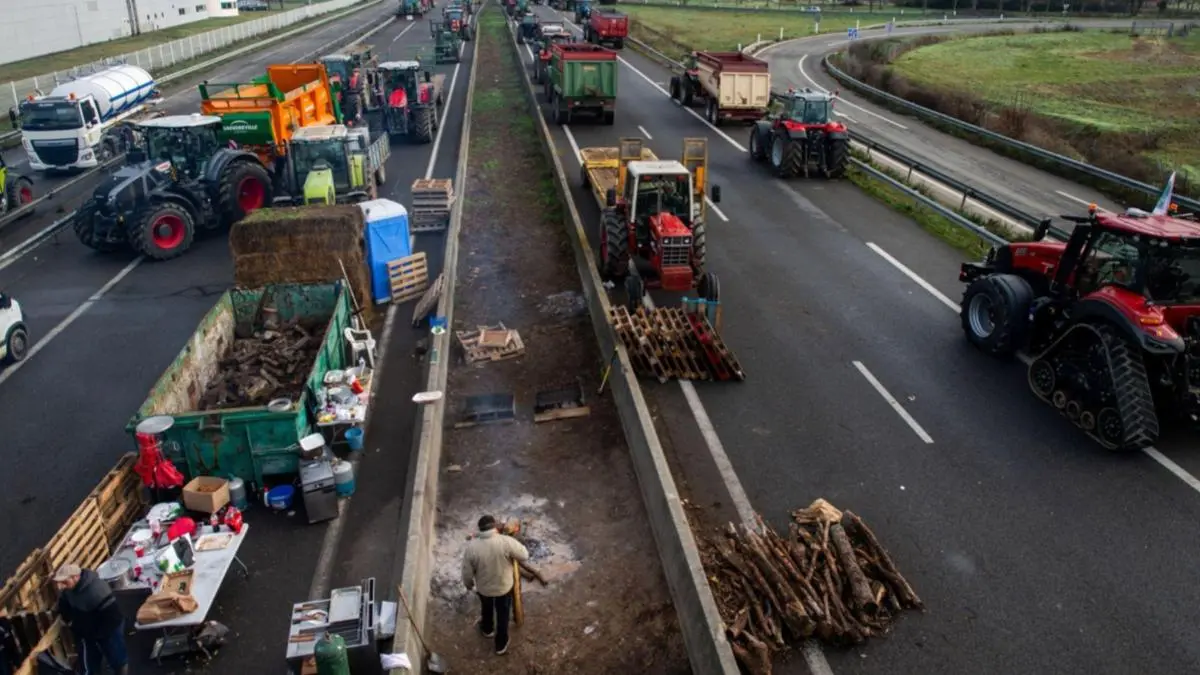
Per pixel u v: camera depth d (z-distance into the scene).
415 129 28.62
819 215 21.11
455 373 13.23
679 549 8.50
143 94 31.53
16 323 13.58
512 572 7.84
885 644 7.84
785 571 8.35
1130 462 10.62
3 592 7.43
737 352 13.64
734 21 72.12
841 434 11.27
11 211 21.20
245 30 60.25
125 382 12.95
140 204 18.27
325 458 10.12
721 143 28.95
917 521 9.52
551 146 25.41
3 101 34.47
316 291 13.88
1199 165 28.44
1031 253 13.54
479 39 60.88
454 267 17.09
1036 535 9.28
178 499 9.92
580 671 7.73
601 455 11.09
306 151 19.66
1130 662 7.61
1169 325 10.77
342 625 7.67
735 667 6.89
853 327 14.59
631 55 52.19
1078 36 64.31
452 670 7.76
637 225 15.89
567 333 14.59
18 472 10.62
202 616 7.86
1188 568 8.76
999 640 7.87
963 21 74.94
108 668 7.57
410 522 8.97
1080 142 31.92
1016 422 11.57
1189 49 57.59
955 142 30.89
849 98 39.84
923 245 18.98
